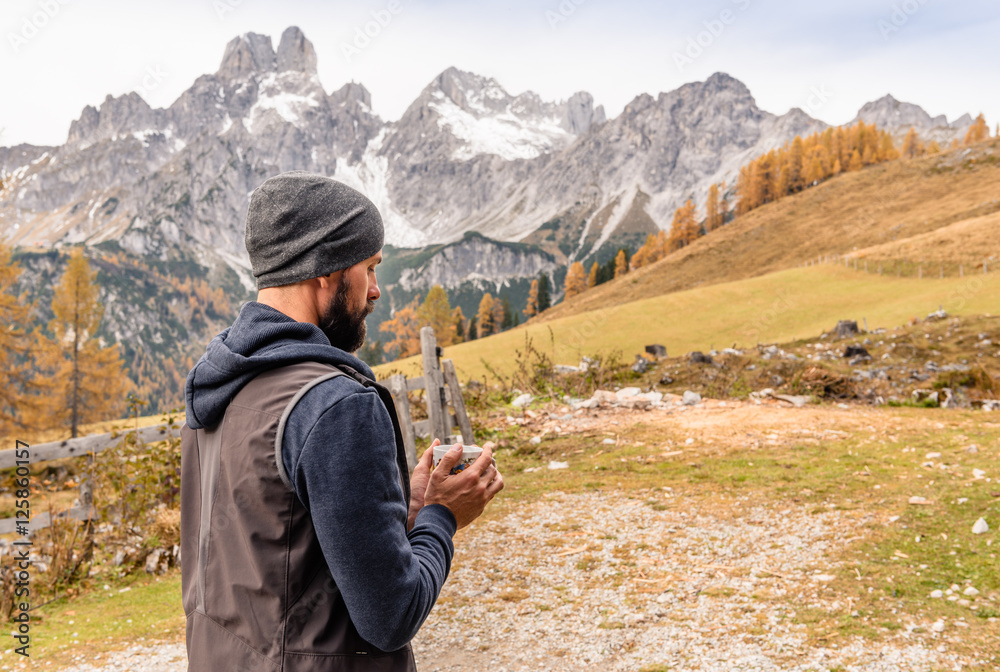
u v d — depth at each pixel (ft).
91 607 16.22
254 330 3.72
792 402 31.83
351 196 4.02
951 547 13.30
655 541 15.78
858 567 13.03
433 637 11.99
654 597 12.80
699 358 44.83
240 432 3.52
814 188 561.84
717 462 22.15
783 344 76.84
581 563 14.89
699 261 497.05
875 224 436.76
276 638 3.38
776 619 11.35
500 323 596.70
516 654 11.16
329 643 3.41
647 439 26.43
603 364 44.09
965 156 509.35
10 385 100.48
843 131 613.93
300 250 3.78
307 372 3.57
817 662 9.87
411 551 3.57
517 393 38.24
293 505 3.39
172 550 19.35
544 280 616.80
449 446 4.42
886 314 165.07
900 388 42.60
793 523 15.85
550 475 22.94
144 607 15.88
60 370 137.80
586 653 10.98
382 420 3.51
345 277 3.99
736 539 15.37
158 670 11.91
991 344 61.87
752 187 616.39
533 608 12.85
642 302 220.02
